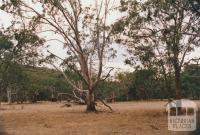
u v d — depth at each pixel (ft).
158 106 207.92
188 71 133.39
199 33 113.50
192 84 158.40
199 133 72.18
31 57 164.14
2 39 159.12
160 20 118.73
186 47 121.19
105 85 241.76
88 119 124.36
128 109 173.99
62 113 151.23
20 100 331.16
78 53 156.35
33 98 337.72
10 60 166.30
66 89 320.29
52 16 155.12
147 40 125.39
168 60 121.49
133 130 91.91
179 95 126.41
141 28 123.95
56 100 339.36
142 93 290.35
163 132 85.10
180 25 115.75
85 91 156.56
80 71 157.48
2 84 197.57
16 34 157.48
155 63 125.18
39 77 322.14
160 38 119.96
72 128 99.04
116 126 101.40
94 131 91.66
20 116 136.46
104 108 180.96
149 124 102.53
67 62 158.81
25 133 90.07
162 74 128.47
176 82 126.41
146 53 124.77
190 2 100.01
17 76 187.32
